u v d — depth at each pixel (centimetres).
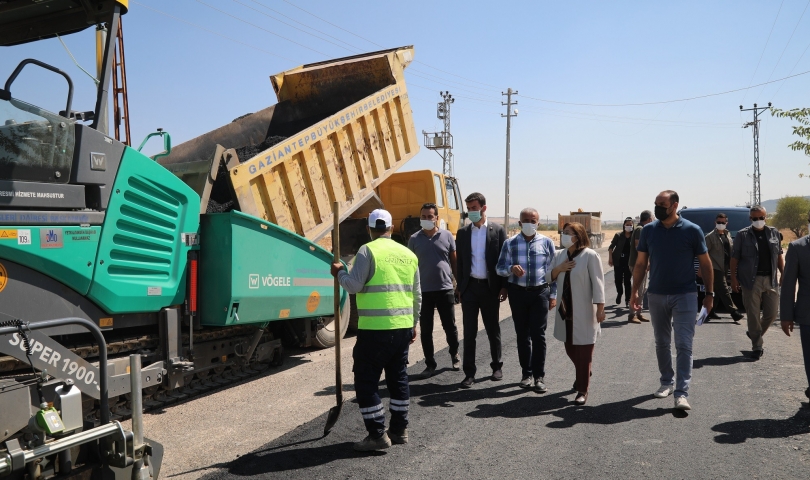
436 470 404
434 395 592
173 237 552
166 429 506
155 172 526
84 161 457
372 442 436
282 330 789
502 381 648
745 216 1197
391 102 953
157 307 534
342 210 841
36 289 430
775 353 760
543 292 598
